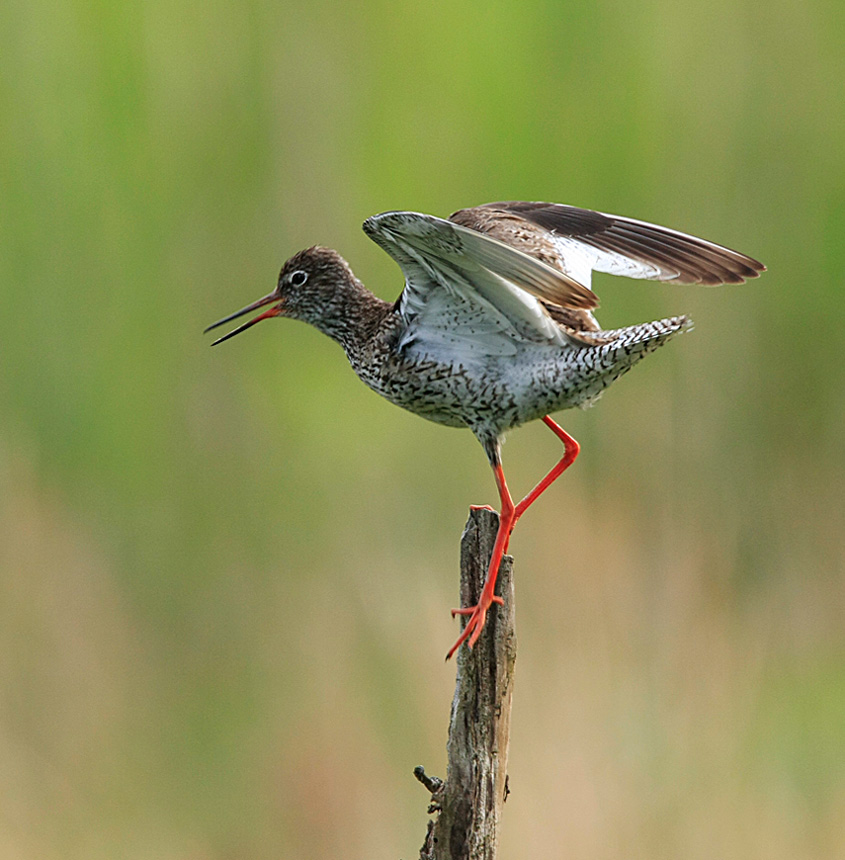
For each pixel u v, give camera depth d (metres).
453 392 7.86
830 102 14.79
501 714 6.48
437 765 10.27
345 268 9.01
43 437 13.20
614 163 14.98
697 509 12.96
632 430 13.16
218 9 15.43
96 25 14.76
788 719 11.06
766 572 12.85
